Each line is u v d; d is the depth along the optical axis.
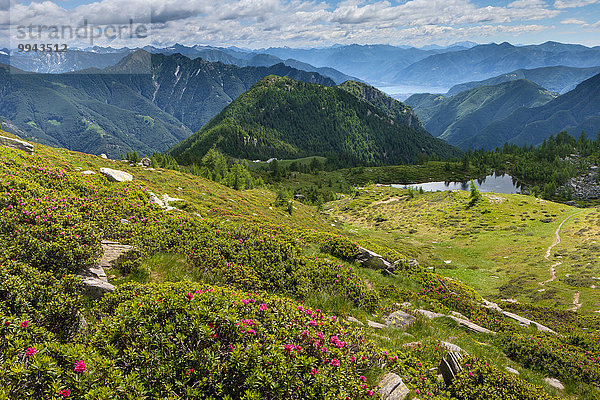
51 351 6.36
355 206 161.88
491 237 86.25
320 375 7.00
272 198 114.88
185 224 20.61
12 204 15.93
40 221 14.47
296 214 90.06
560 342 19.95
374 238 90.19
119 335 7.27
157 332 7.18
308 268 19.78
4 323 6.91
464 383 10.80
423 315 19.09
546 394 11.07
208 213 39.28
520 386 11.00
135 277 13.55
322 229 82.12
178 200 40.84
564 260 59.47
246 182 136.25
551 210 105.19
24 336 6.91
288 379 6.71
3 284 8.86
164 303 8.06
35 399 5.52
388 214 137.00
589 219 83.81
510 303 35.44
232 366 6.57
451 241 88.81
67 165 44.56
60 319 8.67
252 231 22.91
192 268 15.77
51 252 12.45
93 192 25.03
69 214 16.12
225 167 164.75
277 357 7.03
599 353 19.30
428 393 9.52
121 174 39.62
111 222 19.03
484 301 29.27
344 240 32.16
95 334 7.48
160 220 21.08
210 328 7.18
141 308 7.92
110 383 5.92
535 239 78.38
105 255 14.84
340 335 9.59
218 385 6.21
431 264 65.12
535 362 16.25
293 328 8.63
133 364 6.58
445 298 26.03
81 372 5.94
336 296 17.77
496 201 119.50
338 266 21.16
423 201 145.62
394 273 29.33
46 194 18.92
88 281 11.29
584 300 39.09
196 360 6.56
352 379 7.73
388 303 21.12
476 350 15.79
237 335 7.43
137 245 16.70
